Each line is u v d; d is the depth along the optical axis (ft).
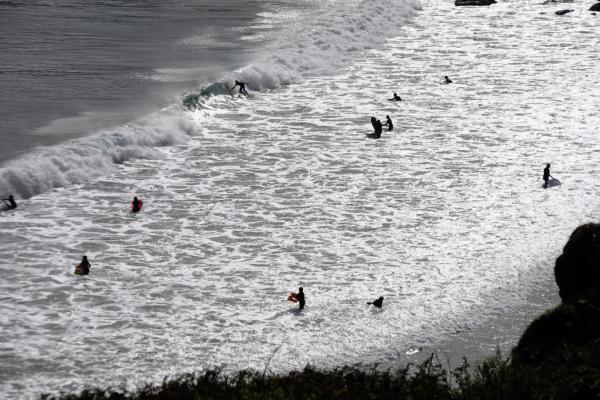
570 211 330.75
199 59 550.36
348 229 312.91
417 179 364.58
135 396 173.37
